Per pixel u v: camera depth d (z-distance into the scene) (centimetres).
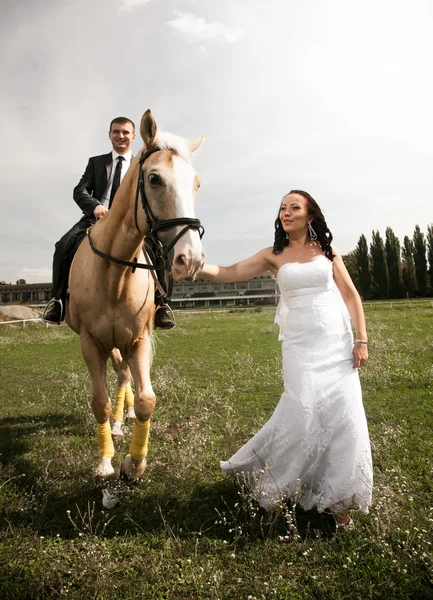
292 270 271
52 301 389
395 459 350
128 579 215
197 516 272
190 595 206
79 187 416
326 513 266
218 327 1869
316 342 265
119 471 340
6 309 2267
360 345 268
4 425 471
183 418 487
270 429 272
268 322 2106
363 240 6994
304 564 223
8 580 215
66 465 348
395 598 198
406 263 7038
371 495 257
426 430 418
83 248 339
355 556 225
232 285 6625
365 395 554
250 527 257
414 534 226
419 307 3045
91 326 312
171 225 238
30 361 956
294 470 254
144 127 265
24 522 268
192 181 253
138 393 302
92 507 289
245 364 821
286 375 267
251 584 210
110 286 295
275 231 299
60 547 243
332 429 249
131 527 266
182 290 6938
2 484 320
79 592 208
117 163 427
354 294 284
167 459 359
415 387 585
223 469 300
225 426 446
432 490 295
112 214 294
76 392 606
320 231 286
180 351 1071
